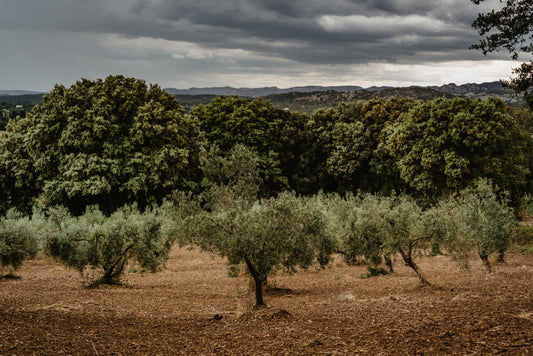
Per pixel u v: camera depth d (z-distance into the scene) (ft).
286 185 171.94
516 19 41.91
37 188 138.72
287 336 33.14
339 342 30.50
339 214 78.13
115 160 128.57
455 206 71.00
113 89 139.44
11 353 26.71
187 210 46.65
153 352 29.73
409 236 61.16
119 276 70.38
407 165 140.26
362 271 84.43
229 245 43.55
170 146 135.64
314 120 194.90
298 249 49.32
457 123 122.62
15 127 142.10
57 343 30.48
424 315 37.65
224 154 161.58
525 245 105.19
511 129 132.98
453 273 76.54
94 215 79.82
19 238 70.90
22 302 48.06
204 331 36.17
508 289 51.96
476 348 26.48
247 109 168.86
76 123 126.52
